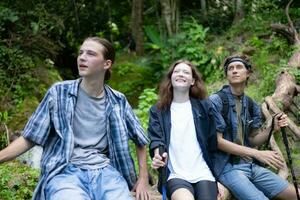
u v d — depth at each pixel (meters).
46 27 7.78
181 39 9.34
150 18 11.55
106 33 10.82
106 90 3.23
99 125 3.12
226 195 3.54
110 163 3.13
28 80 6.82
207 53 8.71
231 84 3.75
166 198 3.45
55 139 3.06
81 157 3.04
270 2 9.92
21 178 4.68
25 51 7.27
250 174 3.65
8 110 6.31
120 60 10.38
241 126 3.74
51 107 3.03
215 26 10.89
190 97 3.56
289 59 6.79
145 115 6.73
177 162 3.41
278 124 3.73
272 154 3.58
